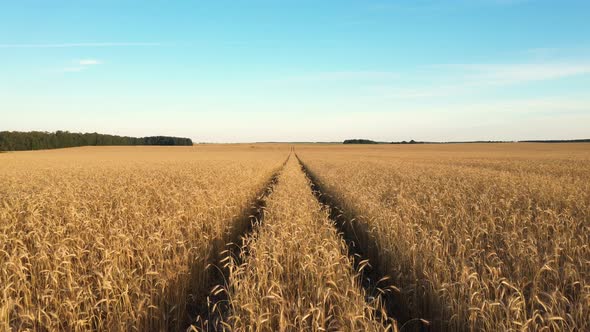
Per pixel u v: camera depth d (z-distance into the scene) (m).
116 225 7.37
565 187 13.88
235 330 3.96
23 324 4.45
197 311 6.11
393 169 28.36
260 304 4.34
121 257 5.92
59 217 8.85
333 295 4.69
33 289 5.27
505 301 4.63
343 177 20.53
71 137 133.25
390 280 6.68
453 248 6.74
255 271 5.13
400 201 11.09
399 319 5.80
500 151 84.44
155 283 5.35
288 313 4.24
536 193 12.53
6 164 40.50
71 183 16.59
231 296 5.01
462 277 4.73
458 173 23.05
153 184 15.80
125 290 4.77
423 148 115.94
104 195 12.37
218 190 13.15
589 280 4.98
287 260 5.70
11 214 9.09
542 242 6.66
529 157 53.03
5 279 4.91
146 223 7.75
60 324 4.54
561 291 4.85
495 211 9.66
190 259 6.52
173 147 137.25
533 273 5.17
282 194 12.81
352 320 3.81
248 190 15.31
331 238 6.59
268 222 8.34
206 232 8.36
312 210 9.62
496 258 5.54
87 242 6.80
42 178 21.28
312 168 32.06
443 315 4.85
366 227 9.02
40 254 5.79
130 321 4.63
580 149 89.81
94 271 5.12
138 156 72.00
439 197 11.73
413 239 6.80
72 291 4.62
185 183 16.16
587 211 9.13
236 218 10.55
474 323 4.18
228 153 92.06
